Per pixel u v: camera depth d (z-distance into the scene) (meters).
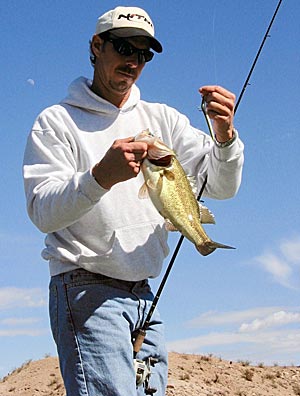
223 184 2.63
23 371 12.55
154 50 2.59
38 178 2.45
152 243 2.53
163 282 2.50
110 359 2.39
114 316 2.43
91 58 2.61
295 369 13.41
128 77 2.54
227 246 2.25
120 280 2.49
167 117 2.71
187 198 2.34
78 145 2.54
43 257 2.55
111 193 2.49
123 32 2.51
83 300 2.44
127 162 2.21
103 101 2.57
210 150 2.69
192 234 2.30
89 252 2.46
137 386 2.49
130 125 2.62
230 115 2.47
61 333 2.46
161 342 2.59
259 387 11.99
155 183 2.29
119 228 2.48
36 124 2.55
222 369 12.55
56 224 2.35
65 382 2.45
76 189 2.27
